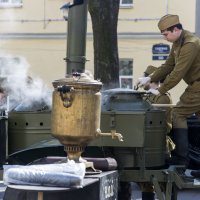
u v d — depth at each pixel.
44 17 30.41
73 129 6.41
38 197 5.93
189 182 7.99
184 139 8.70
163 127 8.30
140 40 29.83
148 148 8.10
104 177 6.41
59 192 6.15
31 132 8.09
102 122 7.88
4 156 8.11
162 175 8.00
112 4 15.46
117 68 15.56
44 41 30.45
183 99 8.79
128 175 8.02
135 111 7.97
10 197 6.34
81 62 8.62
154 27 29.72
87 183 5.96
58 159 6.89
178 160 8.67
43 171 5.88
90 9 15.51
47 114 8.07
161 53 24.52
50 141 7.74
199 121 9.73
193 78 8.75
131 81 29.86
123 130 7.87
